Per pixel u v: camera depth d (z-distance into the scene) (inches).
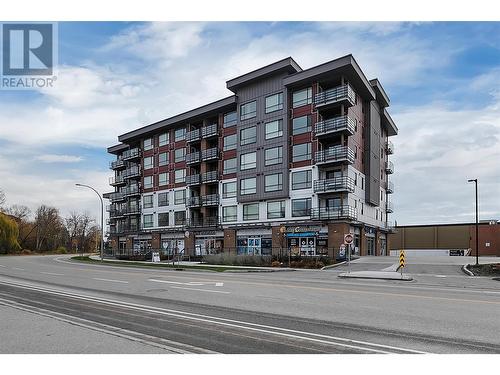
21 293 548.1
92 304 440.8
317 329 308.0
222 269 1143.0
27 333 298.0
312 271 1071.0
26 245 3769.7
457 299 477.1
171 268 1213.7
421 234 2618.1
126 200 2600.9
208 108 1943.9
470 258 1487.5
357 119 1702.8
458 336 286.0
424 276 898.7
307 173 1579.7
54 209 3991.1
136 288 604.1
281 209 1638.8
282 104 1659.7
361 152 1736.0
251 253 1656.0
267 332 297.4
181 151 2167.8
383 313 378.0
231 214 1829.5
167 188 2225.6
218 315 368.5
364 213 1722.4
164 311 391.5
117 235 2615.7
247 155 1763.0
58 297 503.2
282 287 615.8
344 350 250.4
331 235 1483.8
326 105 1553.9
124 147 2687.0
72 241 4259.4
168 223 2187.5
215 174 1918.1
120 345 262.5
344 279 816.9
